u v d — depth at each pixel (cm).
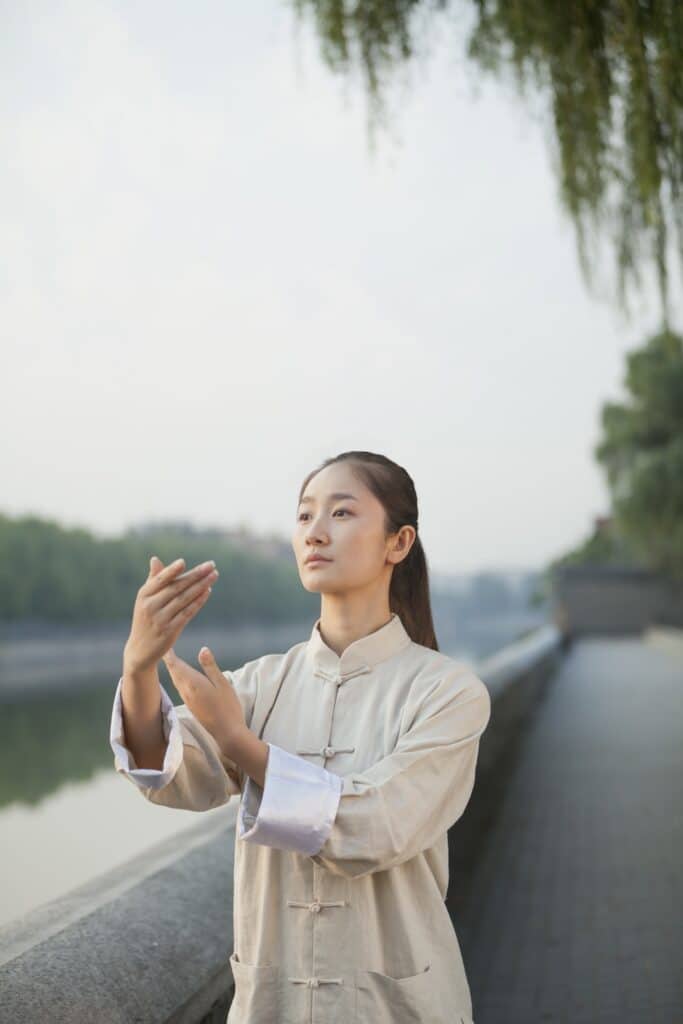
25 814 1725
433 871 145
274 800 122
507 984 416
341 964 132
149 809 1744
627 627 5503
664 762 1009
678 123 396
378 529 148
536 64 439
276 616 13588
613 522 4878
